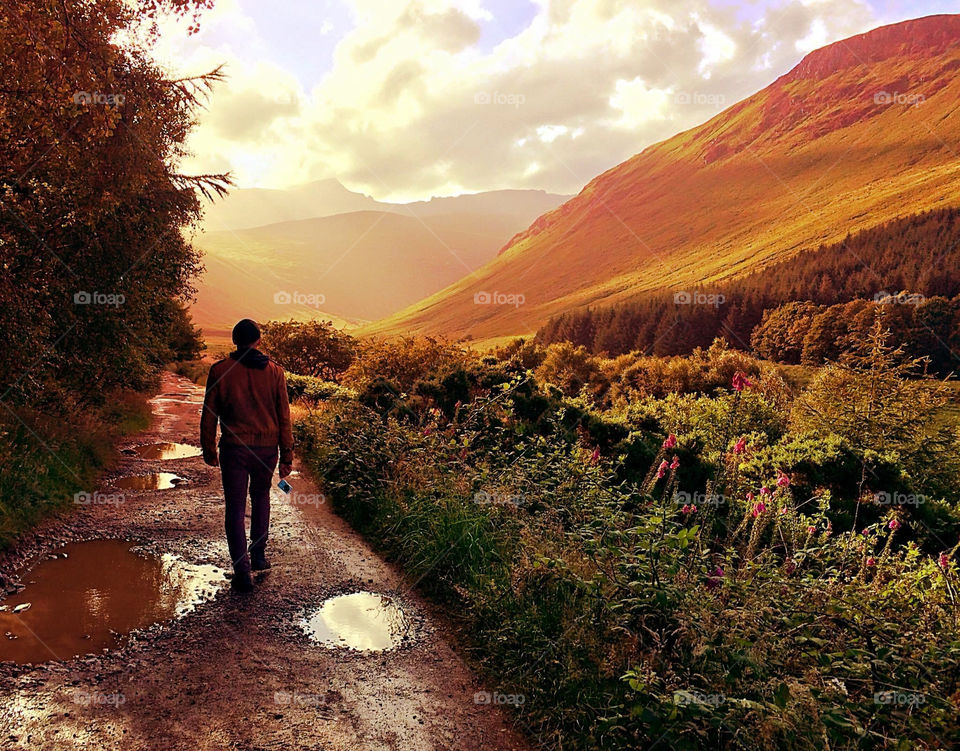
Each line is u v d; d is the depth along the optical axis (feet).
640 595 11.13
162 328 45.16
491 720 10.62
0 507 16.11
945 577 12.71
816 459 26.73
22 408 23.52
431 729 10.18
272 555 17.30
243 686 10.73
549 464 19.36
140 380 38.52
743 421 40.11
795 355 234.58
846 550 14.52
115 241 28.68
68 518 18.37
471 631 13.43
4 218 22.22
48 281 24.99
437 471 21.01
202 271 42.29
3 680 10.04
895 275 362.53
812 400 43.78
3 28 17.30
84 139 21.54
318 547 18.31
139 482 24.59
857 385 41.45
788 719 8.43
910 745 8.09
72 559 15.65
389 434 25.08
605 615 11.64
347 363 115.03
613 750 9.39
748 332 353.51
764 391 49.83
